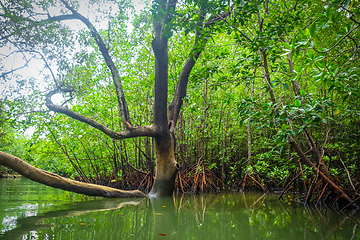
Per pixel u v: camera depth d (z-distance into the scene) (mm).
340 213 4688
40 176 5035
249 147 9625
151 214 4340
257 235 2990
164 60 6805
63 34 5980
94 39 6777
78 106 9648
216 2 4457
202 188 8930
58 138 9750
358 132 6898
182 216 4223
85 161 10812
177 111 7953
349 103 6164
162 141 7199
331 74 3129
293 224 3627
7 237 2666
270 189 9664
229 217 4172
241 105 4523
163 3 4492
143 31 7852
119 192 6711
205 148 12695
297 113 4031
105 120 9828
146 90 10320
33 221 3510
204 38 4887
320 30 4078
